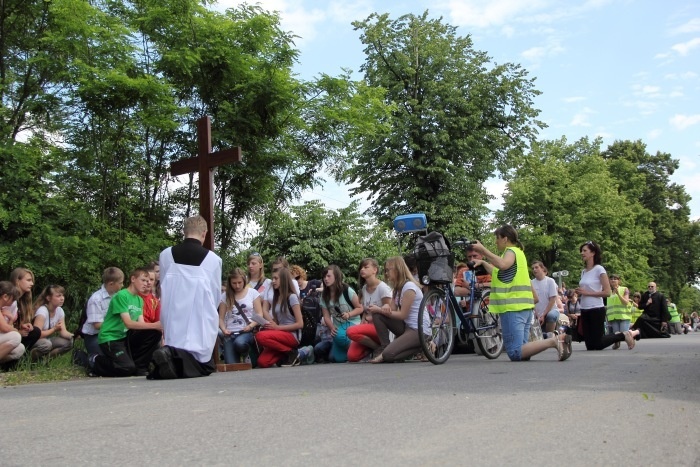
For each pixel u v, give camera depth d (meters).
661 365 7.24
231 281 9.50
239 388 5.66
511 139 33.47
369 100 15.91
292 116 14.58
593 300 10.83
